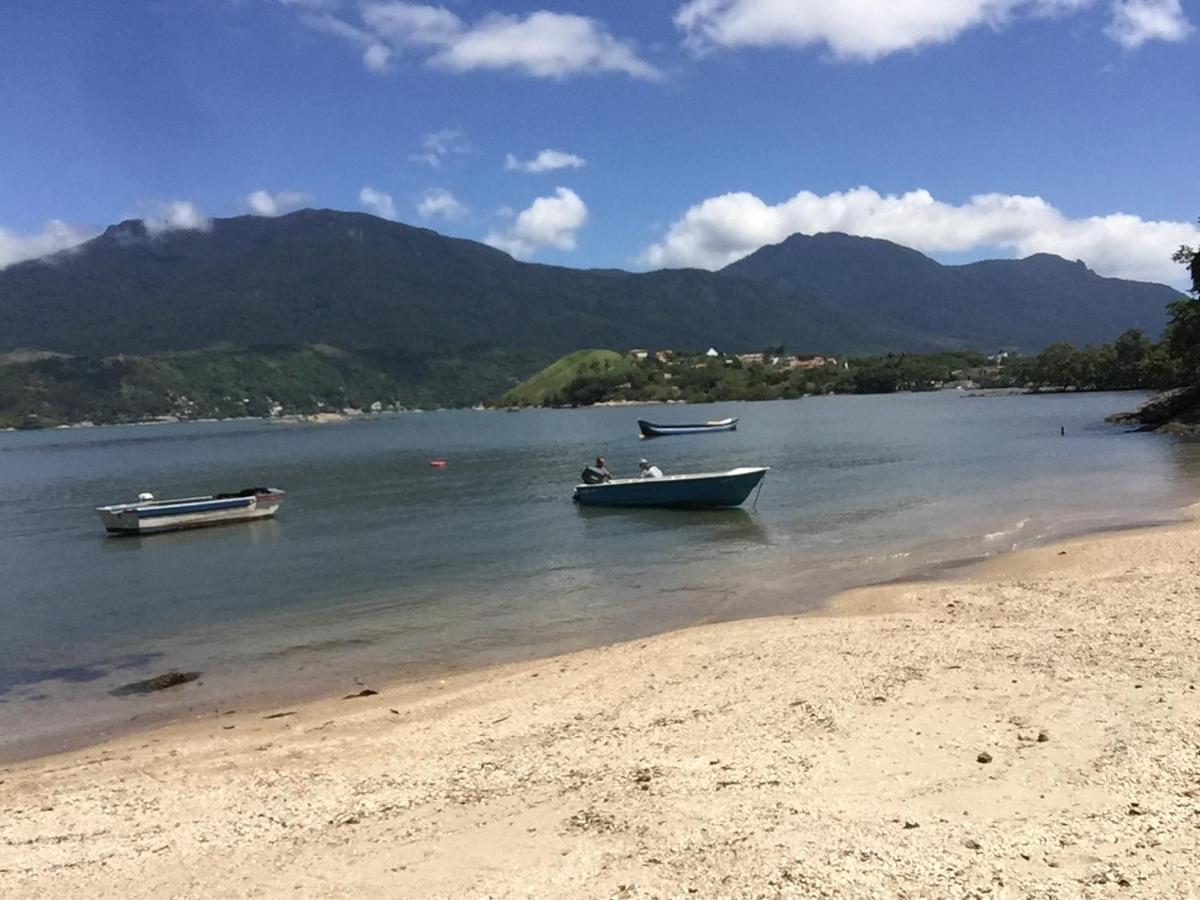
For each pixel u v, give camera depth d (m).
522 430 148.75
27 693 17.30
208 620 23.20
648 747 10.93
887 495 40.66
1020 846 7.34
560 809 9.20
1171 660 12.43
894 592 20.17
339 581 27.56
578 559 29.05
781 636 16.38
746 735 10.98
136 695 16.77
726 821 8.39
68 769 12.36
